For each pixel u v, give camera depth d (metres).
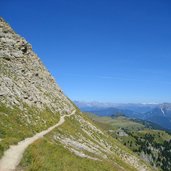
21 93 70.88
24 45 106.12
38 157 30.44
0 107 52.06
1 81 65.50
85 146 67.00
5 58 88.00
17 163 26.67
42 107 78.81
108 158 72.44
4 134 38.97
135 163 102.81
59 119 83.19
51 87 111.00
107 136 114.62
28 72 95.12
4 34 97.75
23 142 38.34
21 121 54.09
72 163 39.06
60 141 56.88
